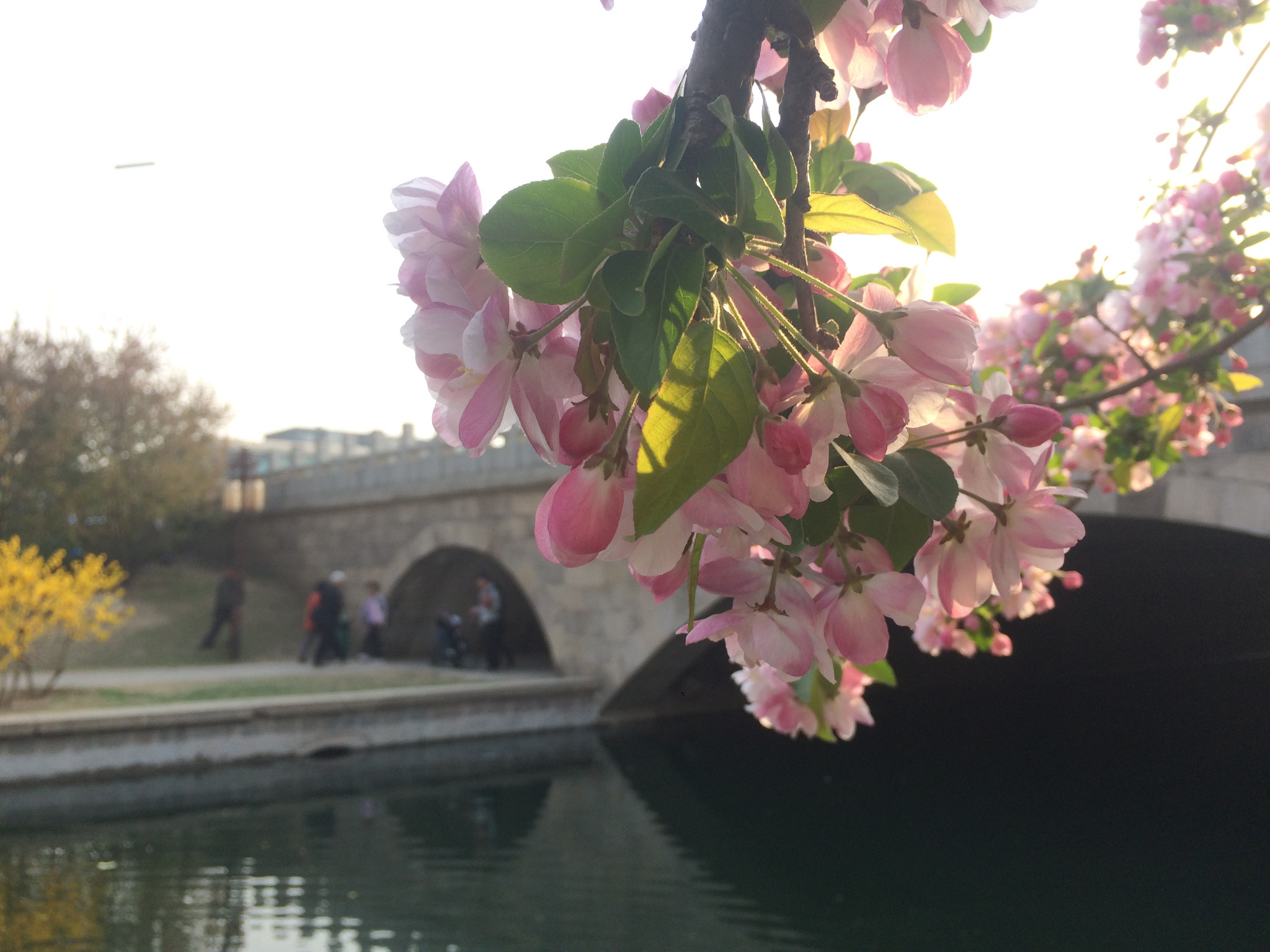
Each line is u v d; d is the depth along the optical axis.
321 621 19.66
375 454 23.08
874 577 0.69
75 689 14.64
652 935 6.98
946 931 7.12
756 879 8.41
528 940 6.83
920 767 13.84
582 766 13.41
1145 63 2.28
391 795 11.40
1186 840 9.70
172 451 26.08
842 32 0.71
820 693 1.18
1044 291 2.44
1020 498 0.75
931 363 0.59
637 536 0.51
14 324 23.95
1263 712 18.36
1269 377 9.53
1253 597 21.22
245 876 8.21
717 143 0.61
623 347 0.51
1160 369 1.96
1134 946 6.79
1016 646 22.80
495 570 24.86
